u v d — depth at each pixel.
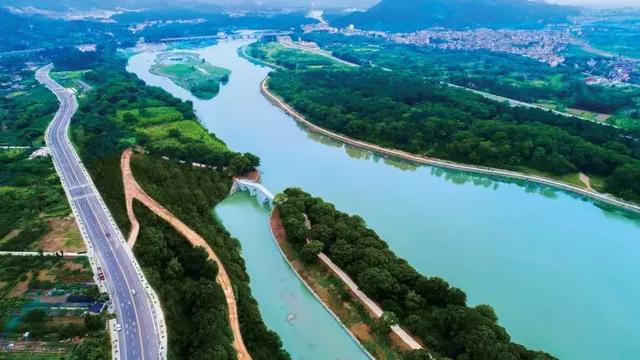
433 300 192.50
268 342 175.38
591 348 186.50
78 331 173.12
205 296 186.88
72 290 197.25
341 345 185.50
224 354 157.62
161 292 196.12
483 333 163.75
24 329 176.88
